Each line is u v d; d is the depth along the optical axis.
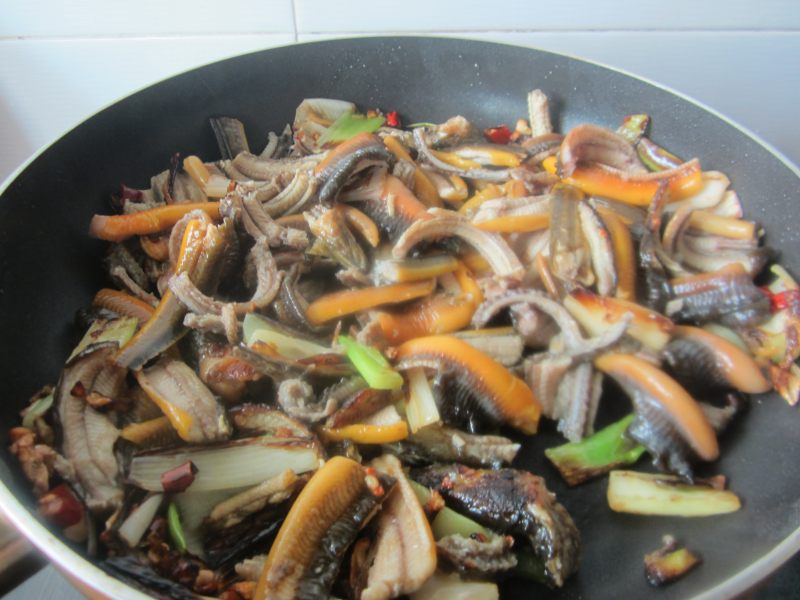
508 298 0.25
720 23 0.34
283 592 0.18
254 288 0.26
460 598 0.19
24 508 0.17
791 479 0.21
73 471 0.20
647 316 0.24
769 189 0.27
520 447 0.23
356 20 0.34
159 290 0.27
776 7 0.33
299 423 0.21
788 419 0.23
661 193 0.28
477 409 0.23
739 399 0.24
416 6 0.34
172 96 0.31
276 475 0.20
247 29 0.34
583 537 0.21
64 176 0.27
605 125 0.32
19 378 0.23
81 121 0.28
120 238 0.27
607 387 0.25
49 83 0.36
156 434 0.22
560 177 0.30
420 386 0.23
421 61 0.34
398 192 0.28
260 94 0.33
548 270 0.26
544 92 0.33
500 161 0.31
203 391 0.22
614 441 0.23
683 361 0.24
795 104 0.37
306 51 0.33
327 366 0.23
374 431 0.22
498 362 0.24
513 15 0.34
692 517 0.21
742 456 0.22
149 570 0.18
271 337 0.23
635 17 0.34
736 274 0.25
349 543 0.19
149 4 0.33
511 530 0.20
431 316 0.26
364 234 0.27
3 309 0.23
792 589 0.27
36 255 0.25
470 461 0.22
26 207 0.25
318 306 0.25
